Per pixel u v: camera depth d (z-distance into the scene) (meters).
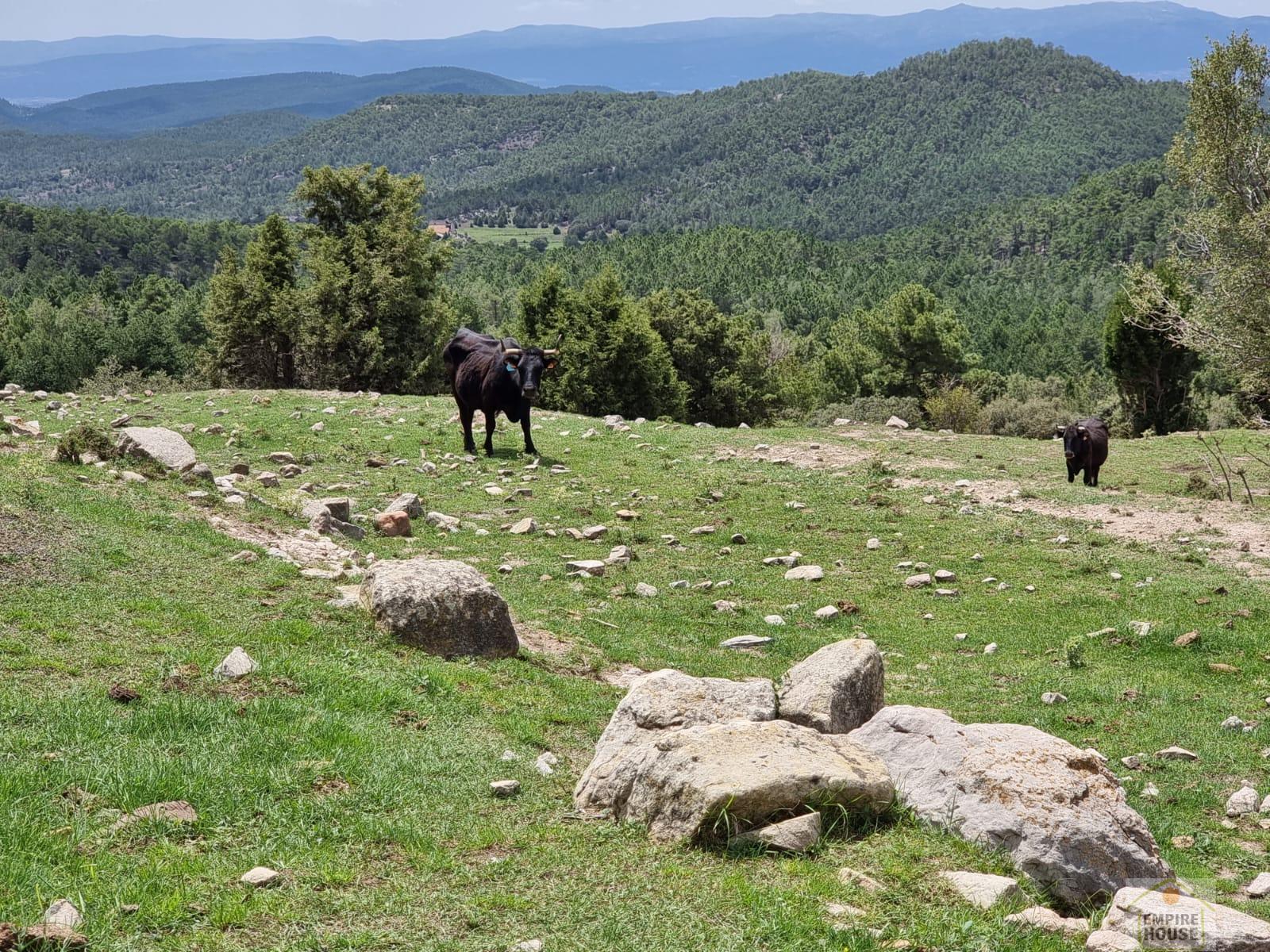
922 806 7.86
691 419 77.69
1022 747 8.00
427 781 8.41
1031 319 194.00
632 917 6.24
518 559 18.42
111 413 30.91
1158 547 20.41
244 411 32.44
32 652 9.93
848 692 9.71
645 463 26.88
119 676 9.70
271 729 8.81
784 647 14.73
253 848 6.92
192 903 6.04
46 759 7.73
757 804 7.35
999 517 22.34
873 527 21.53
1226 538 21.16
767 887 6.63
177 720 8.75
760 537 20.72
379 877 6.68
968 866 7.19
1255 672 14.24
